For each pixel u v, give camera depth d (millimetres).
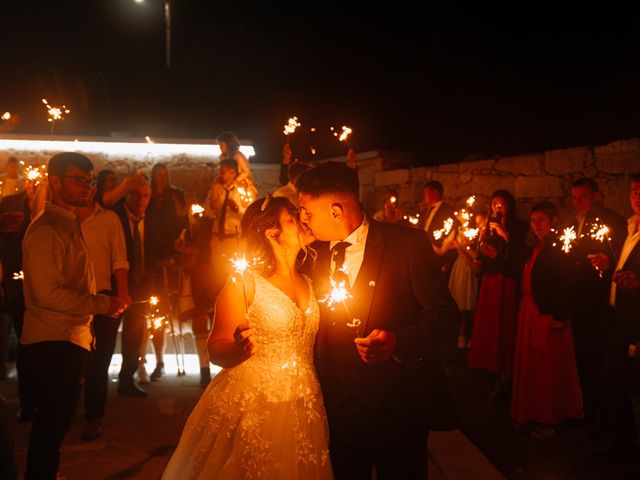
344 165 3078
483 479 4320
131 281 6645
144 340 7191
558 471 4656
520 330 5512
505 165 9109
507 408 6246
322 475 2836
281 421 2820
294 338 2916
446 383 2977
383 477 2965
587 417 5695
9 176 8734
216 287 7246
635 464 4766
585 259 5469
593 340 5516
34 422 3947
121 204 6664
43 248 3924
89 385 5395
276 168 11883
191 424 2945
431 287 2910
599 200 5887
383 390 2896
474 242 7293
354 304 2965
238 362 2842
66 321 3949
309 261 3133
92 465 4801
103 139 10188
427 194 8914
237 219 7398
